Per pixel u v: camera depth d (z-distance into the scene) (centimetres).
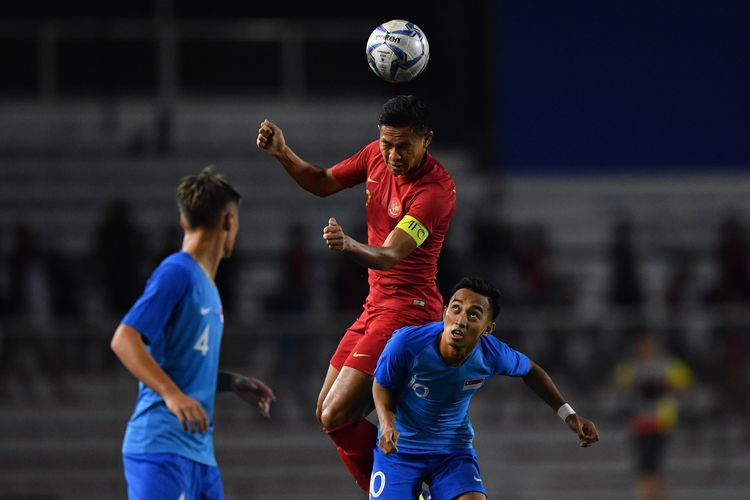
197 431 2181
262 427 5141
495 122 7756
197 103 7862
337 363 2609
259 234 6769
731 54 7888
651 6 7869
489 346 2464
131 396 5128
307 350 5122
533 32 7812
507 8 7812
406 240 2342
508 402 5309
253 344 5091
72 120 7638
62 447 5050
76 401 5091
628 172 7819
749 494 5234
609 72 7838
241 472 5081
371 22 8062
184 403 2164
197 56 7938
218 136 7588
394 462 2506
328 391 2602
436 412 2467
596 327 5275
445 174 2453
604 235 6981
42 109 7688
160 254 5362
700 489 5241
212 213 2328
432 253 2525
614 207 7306
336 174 2586
